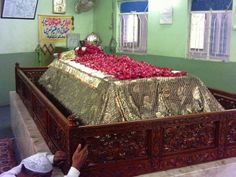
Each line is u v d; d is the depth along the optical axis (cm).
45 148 258
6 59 598
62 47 636
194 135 237
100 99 274
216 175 237
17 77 472
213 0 473
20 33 609
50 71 471
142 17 594
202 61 487
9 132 467
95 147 209
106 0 660
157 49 560
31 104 354
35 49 631
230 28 455
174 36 526
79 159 191
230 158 252
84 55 480
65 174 206
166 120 224
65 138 209
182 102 282
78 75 359
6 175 190
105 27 672
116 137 213
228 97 324
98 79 297
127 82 270
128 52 630
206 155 242
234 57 450
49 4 639
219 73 466
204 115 237
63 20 661
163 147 227
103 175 211
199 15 493
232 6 448
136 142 220
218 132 244
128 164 217
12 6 577
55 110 236
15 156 379
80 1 660
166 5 532
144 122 218
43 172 194
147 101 271
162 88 278
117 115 257
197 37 500
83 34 694
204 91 292
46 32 642
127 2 620
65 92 375
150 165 224
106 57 443
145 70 308
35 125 323
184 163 235
